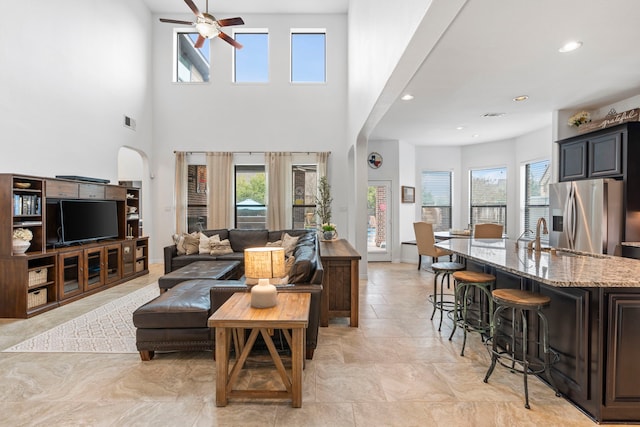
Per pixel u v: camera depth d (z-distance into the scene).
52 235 4.44
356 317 3.51
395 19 2.86
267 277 2.31
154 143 7.27
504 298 2.24
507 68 3.49
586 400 2.02
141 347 2.66
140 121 6.79
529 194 6.71
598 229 3.84
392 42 2.98
